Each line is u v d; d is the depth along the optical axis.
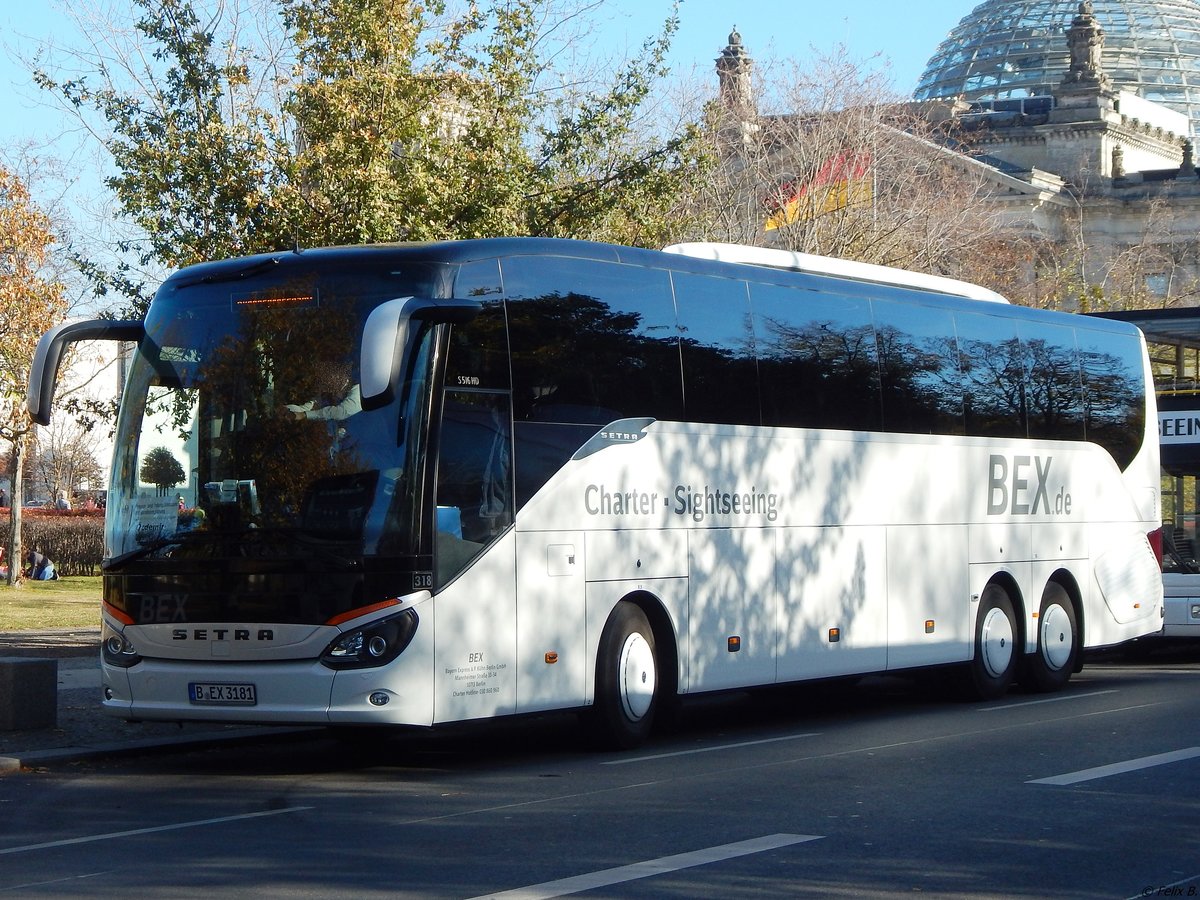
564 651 12.44
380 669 11.07
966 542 17.27
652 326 13.55
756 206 37.22
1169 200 77.81
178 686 11.56
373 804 10.41
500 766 12.36
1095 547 19.41
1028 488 18.28
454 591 11.50
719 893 7.52
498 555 11.88
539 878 7.86
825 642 15.26
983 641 17.52
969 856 8.40
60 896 7.61
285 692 11.22
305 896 7.53
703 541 13.90
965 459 17.31
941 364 17.11
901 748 13.10
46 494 78.00
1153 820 9.45
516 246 12.38
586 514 12.70
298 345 11.70
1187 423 23.89
